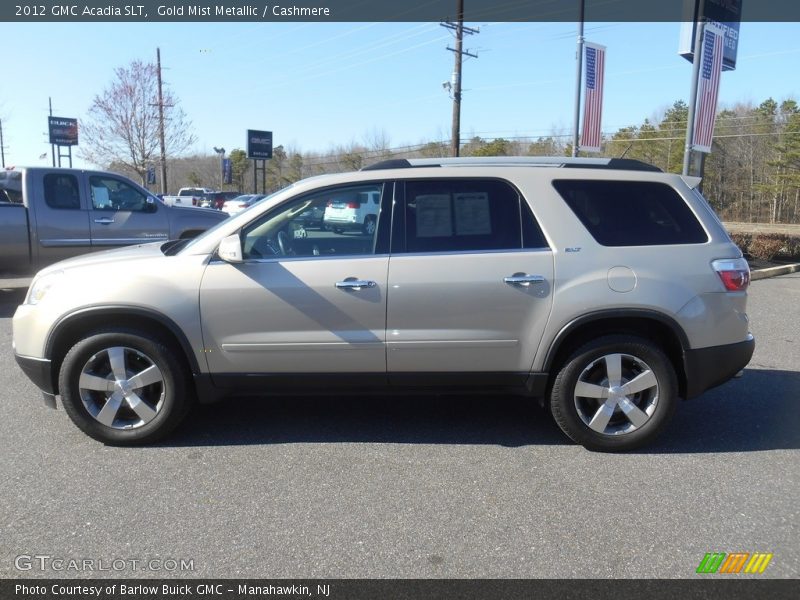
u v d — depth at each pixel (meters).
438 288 4.23
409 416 5.09
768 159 60.91
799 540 3.30
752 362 6.89
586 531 3.38
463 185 4.39
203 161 77.75
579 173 4.44
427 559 3.12
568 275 4.24
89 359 4.32
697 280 4.30
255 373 4.37
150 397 4.43
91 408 4.38
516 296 4.24
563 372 4.33
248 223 4.38
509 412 5.20
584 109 17.72
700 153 13.43
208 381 4.36
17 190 9.48
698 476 4.04
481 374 4.37
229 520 3.46
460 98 29.08
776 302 10.78
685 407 5.38
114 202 10.02
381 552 3.17
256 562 3.08
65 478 3.93
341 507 3.61
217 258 4.33
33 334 4.37
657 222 4.41
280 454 4.33
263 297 4.25
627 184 4.45
